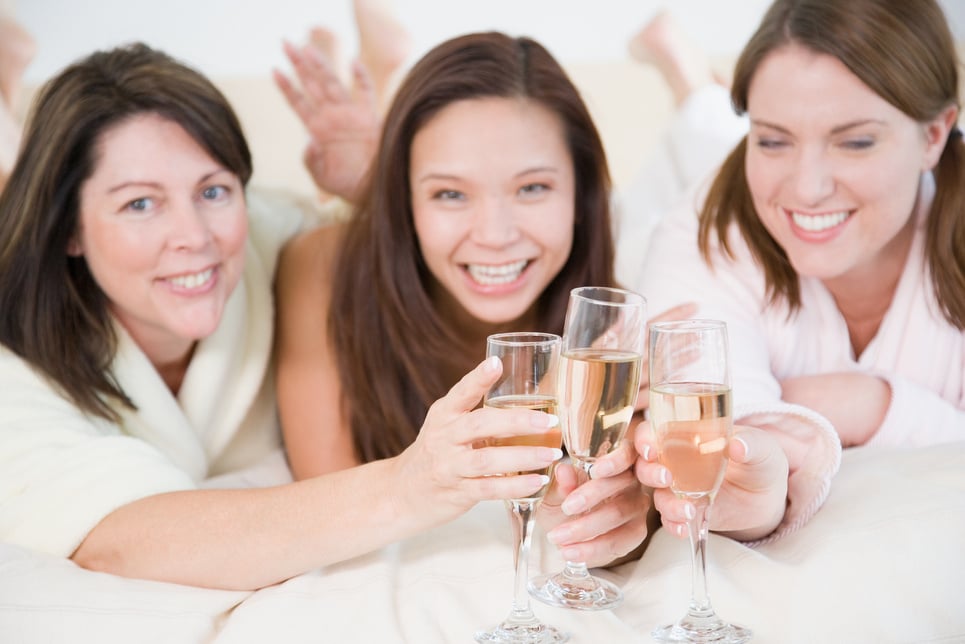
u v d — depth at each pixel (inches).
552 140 90.8
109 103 83.3
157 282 86.2
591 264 98.2
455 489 63.8
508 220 90.2
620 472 64.8
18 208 85.5
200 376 94.3
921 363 91.7
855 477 73.7
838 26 79.6
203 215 86.8
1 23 156.2
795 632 61.4
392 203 93.8
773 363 95.1
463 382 62.4
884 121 81.0
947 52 82.8
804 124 81.6
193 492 74.8
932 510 66.3
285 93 134.5
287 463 102.4
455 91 89.4
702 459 56.9
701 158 145.2
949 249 88.7
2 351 86.0
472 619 64.1
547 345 60.9
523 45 92.2
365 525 68.1
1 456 79.5
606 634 61.5
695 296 94.0
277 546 69.6
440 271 93.9
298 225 113.0
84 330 87.4
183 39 186.5
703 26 192.7
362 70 135.2
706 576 61.1
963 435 84.8
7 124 144.9
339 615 64.9
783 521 72.4
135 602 67.6
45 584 68.6
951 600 62.1
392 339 96.1
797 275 92.5
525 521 61.9
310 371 99.3
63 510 75.8
